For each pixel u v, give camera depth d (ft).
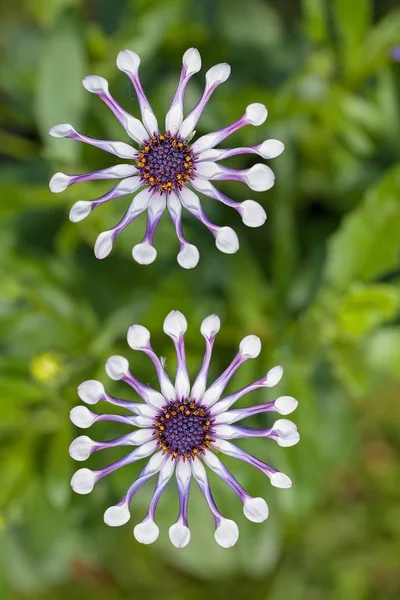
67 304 1.92
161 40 2.00
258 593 2.23
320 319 1.85
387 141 2.00
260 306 1.91
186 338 1.81
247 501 1.51
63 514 1.95
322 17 1.93
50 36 1.83
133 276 1.94
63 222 2.01
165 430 1.51
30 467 1.87
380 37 1.92
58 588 2.27
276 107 1.92
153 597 2.26
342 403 2.05
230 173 1.51
